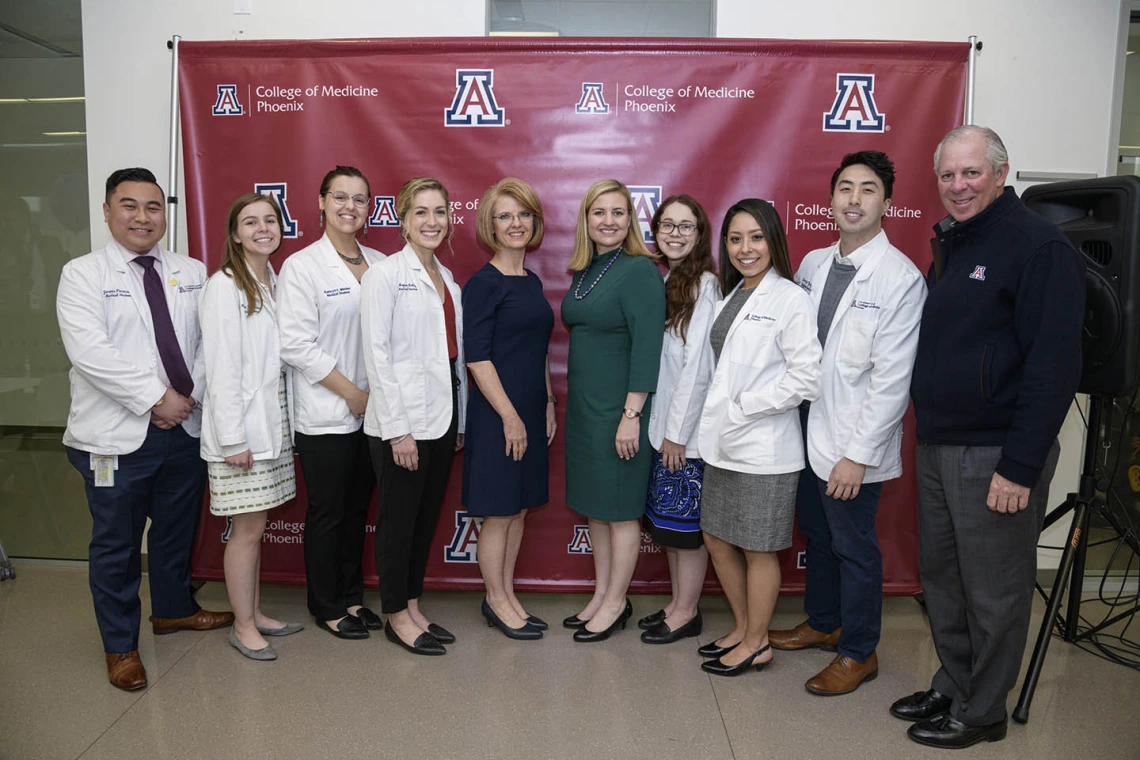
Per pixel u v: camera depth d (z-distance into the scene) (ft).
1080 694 7.75
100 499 7.68
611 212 7.96
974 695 6.77
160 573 8.70
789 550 9.91
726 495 7.58
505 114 9.54
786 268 7.46
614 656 8.41
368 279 7.79
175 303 8.04
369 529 10.08
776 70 9.39
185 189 9.74
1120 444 9.29
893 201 9.46
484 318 7.98
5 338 11.08
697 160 9.54
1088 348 7.25
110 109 10.32
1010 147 10.08
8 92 10.57
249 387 7.93
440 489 8.46
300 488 10.03
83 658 8.31
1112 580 10.75
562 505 10.00
